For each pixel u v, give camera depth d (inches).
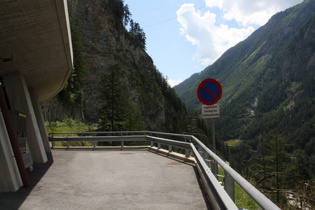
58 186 295.7
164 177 336.5
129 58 4215.1
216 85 270.8
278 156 1480.1
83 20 3265.3
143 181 316.5
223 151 4790.8
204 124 5605.3
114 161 485.1
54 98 1796.3
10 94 415.5
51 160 505.4
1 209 215.8
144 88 4286.4
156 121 4384.8
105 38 3430.1
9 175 272.1
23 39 295.9
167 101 5876.0
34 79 531.2
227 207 128.1
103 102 2842.0
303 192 450.9
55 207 221.1
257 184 562.9
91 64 3139.8
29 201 238.7
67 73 622.8
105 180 324.8
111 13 3887.8
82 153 632.4
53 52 385.1
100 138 745.0
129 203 231.3
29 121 454.0
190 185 292.8
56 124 1605.6
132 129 1753.2
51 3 232.4
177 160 484.4
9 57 338.6
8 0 202.4
